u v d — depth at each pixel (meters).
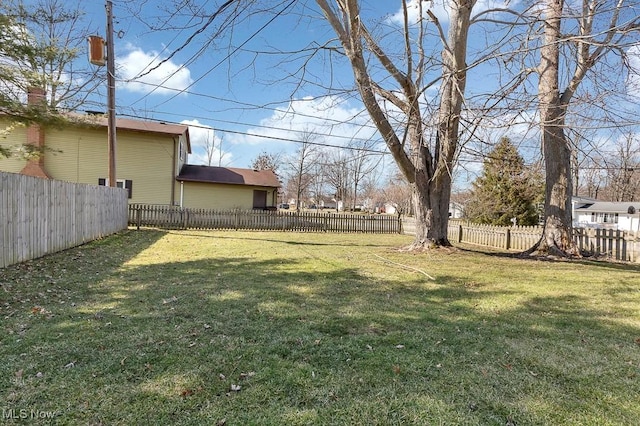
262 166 40.56
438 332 3.41
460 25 6.94
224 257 7.64
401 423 2.00
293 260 7.44
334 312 3.92
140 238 10.91
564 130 6.44
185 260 7.12
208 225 15.80
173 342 2.99
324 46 6.84
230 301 4.23
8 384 2.27
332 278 5.70
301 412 2.07
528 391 2.36
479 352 2.97
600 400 2.28
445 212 9.24
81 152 17.47
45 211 7.13
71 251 7.80
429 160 8.99
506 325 3.67
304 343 3.05
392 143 7.91
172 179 18.88
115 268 6.14
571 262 8.12
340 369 2.61
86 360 2.62
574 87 7.09
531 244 11.60
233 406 2.11
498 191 21.08
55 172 17.05
